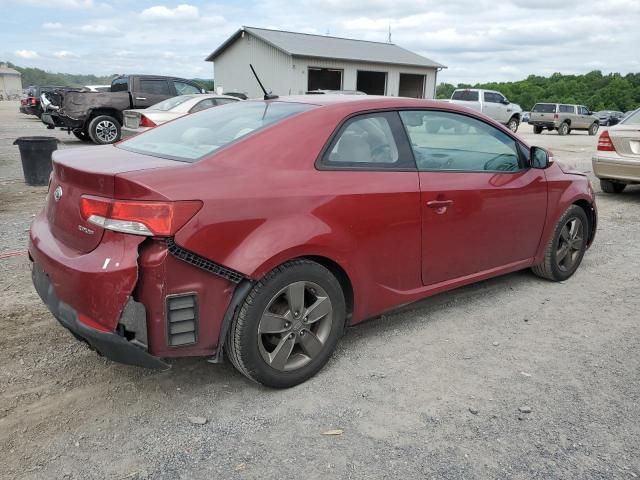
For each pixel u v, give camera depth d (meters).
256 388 3.10
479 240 4.01
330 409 2.91
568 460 2.54
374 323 4.01
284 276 2.91
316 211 3.01
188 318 2.66
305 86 29.23
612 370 3.38
